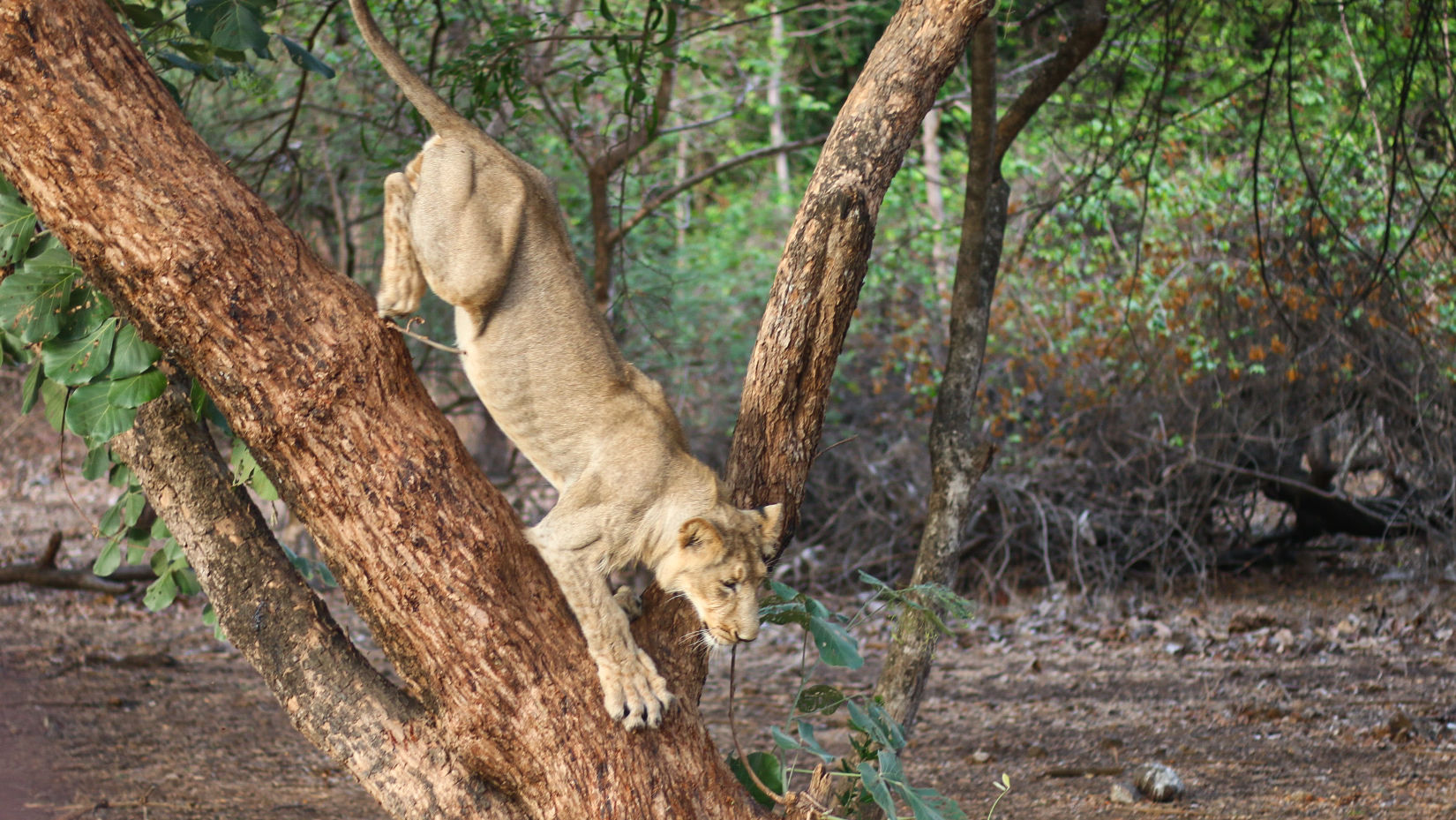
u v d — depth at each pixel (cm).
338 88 1081
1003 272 1202
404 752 360
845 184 380
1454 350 1090
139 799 633
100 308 368
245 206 315
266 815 619
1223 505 1271
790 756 761
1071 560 1270
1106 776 703
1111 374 1224
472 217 358
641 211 1005
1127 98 1144
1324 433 1209
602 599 353
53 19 292
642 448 374
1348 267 1086
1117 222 1265
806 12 1869
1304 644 1016
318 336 316
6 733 721
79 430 360
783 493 394
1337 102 1123
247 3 436
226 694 884
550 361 371
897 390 1411
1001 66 1298
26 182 301
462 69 746
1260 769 706
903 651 542
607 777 334
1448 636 1016
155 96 309
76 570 1180
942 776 713
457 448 333
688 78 1512
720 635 373
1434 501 1145
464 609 326
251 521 402
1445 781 666
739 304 1566
